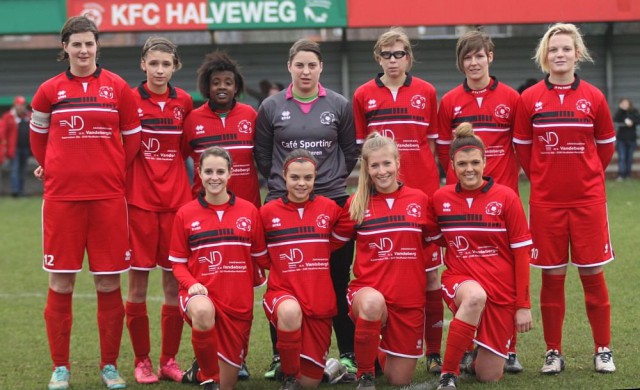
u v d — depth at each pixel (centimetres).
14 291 951
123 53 1989
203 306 544
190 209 579
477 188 583
